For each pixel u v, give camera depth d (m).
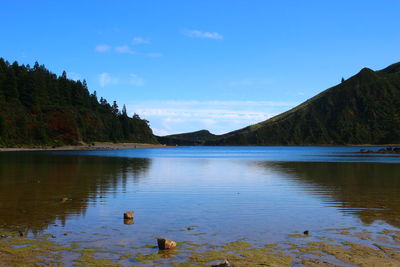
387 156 94.69
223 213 16.48
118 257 10.18
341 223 14.50
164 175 35.78
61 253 10.49
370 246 11.25
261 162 64.56
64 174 35.88
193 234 12.73
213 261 9.87
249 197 21.27
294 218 15.46
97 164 53.28
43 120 165.12
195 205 18.55
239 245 11.38
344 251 10.73
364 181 30.39
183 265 9.55
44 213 16.23
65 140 167.50
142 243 11.59
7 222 14.41
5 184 27.20
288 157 90.19
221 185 27.27
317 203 19.20
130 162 61.12
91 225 14.01
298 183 28.83
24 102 168.38
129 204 18.77
